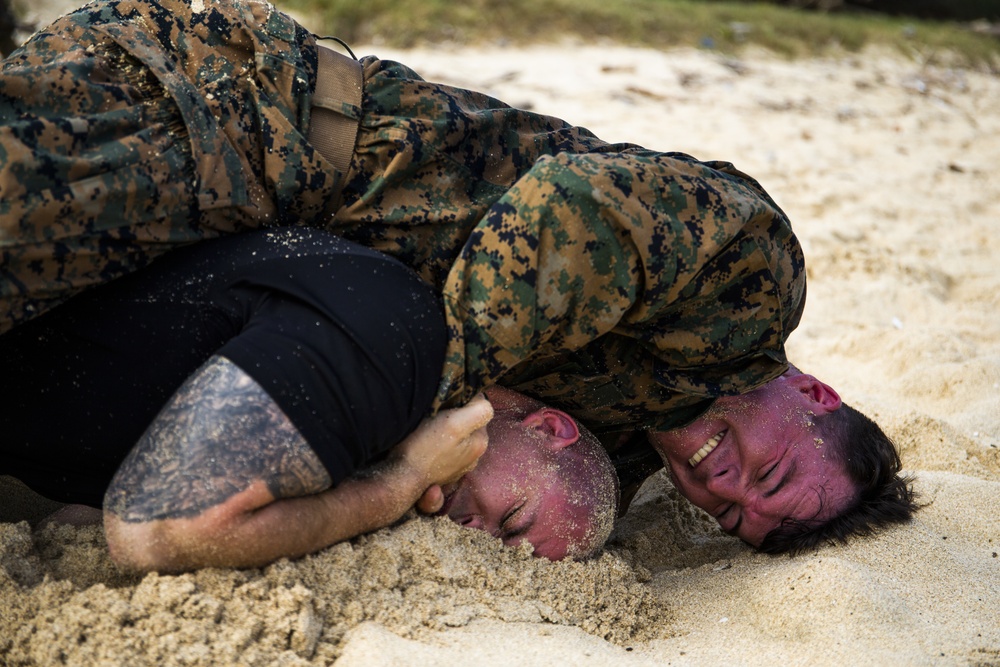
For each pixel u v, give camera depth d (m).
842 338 4.79
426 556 2.46
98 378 2.37
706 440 2.96
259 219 2.49
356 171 2.58
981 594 2.72
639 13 11.24
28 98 2.28
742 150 7.95
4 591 2.16
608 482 2.80
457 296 2.43
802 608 2.60
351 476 2.43
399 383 2.29
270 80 2.53
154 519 2.13
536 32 10.35
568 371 2.81
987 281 5.88
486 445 2.57
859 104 10.20
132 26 2.52
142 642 2.06
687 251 2.52
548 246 2.42
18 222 2.14
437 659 2.20
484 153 2.71
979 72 12.85
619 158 2.55
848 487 2.97
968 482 3.35
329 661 2.17
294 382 2.18
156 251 2.37
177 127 2.41
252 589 2.18
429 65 9.02
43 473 2.49
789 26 12.26
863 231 6.53
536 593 2.56
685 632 2.63
